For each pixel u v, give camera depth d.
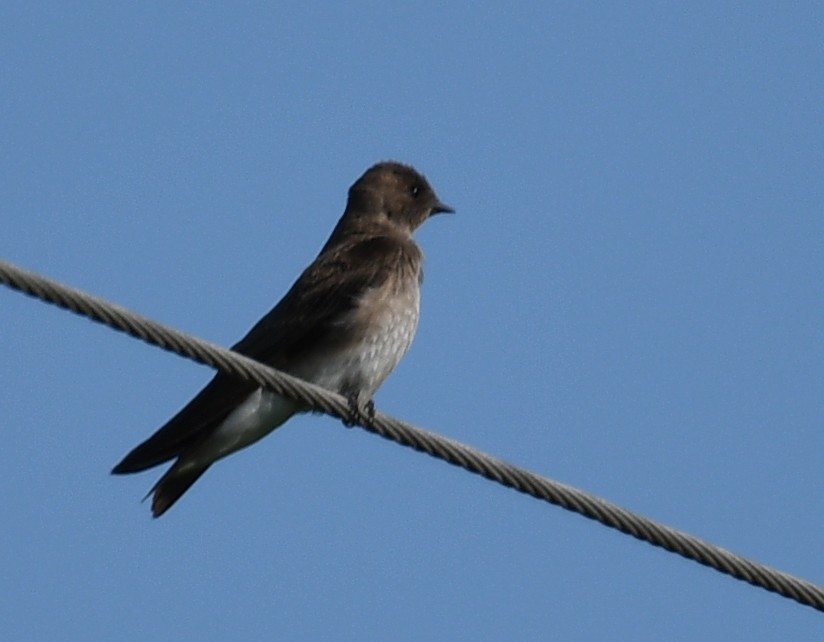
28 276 10.11
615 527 11.77
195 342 11.09
